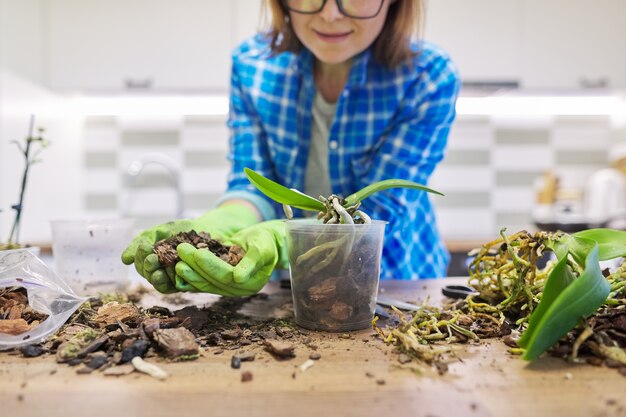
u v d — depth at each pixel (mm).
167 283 703
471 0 1936
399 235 1103
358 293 682
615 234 667
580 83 1985
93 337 617
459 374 547
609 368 562
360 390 510
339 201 708
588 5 1953
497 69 1966
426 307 755
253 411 469
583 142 2398
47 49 1964
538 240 691
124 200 2391
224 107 2328
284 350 585
